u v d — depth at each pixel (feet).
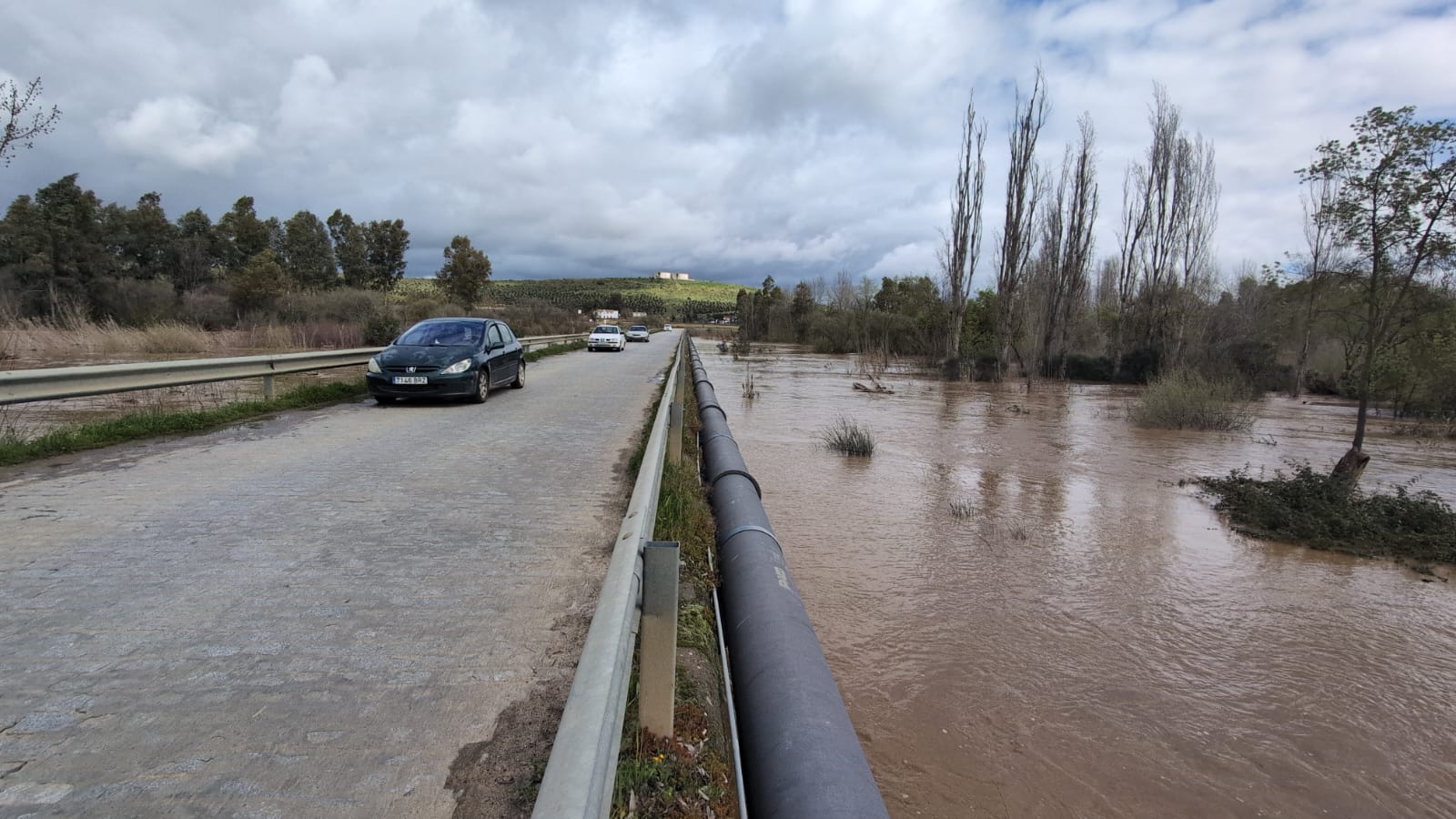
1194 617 18.54
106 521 16.31
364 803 7.18
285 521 16.75
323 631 11.04
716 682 11.30
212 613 11.56
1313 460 42.42
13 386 23.09
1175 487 33.58
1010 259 100.22
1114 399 77.10
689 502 18.95
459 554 14.71
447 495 19.53
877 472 35.60
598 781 4.34
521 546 15.34
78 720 8.49
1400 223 33.06
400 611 11.86
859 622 17.72
